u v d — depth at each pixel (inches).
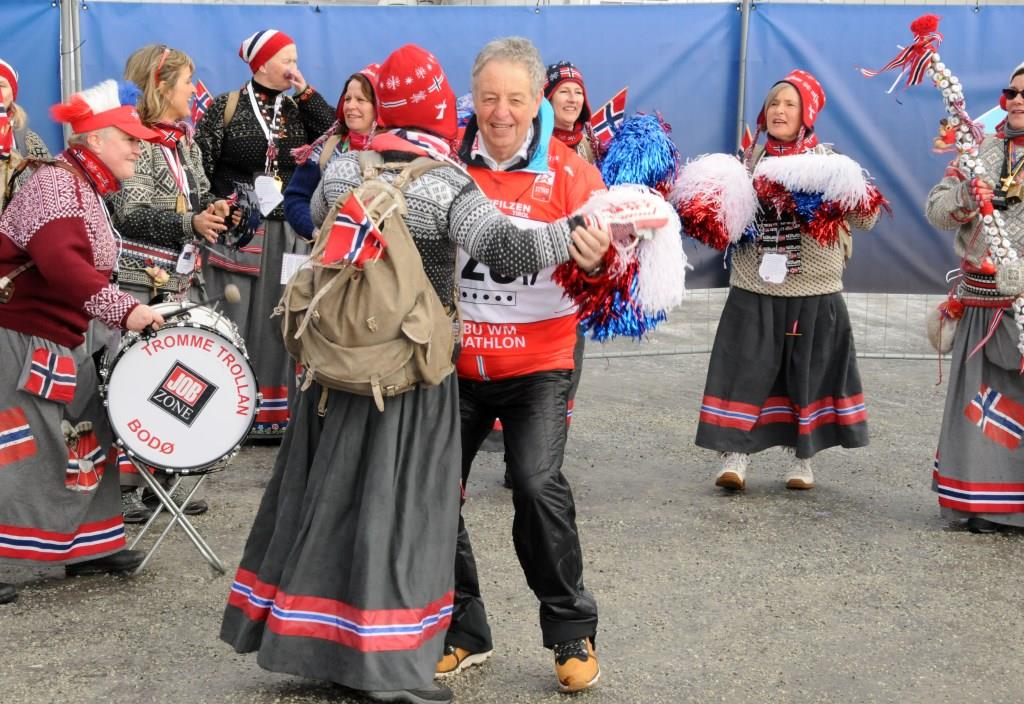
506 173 138.5
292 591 131.4
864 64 317.4
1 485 167.3
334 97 308.0
